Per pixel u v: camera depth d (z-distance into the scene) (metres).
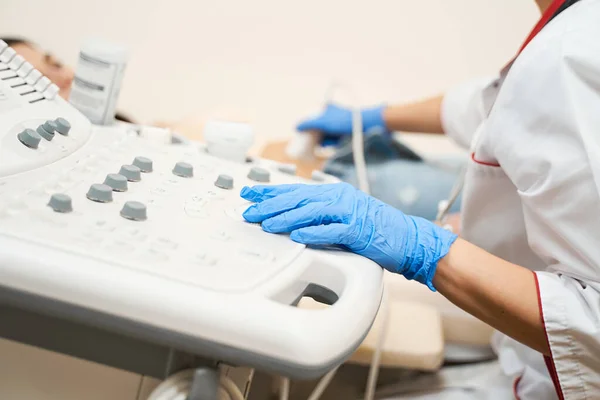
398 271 0.68
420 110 1.44
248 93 1.56
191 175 0.69
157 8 1.46
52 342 0.50
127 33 1.47
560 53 0.72
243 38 1.52
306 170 1.40
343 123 1.49
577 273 0.72
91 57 0.79
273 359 0.44
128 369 0.49
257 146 1.51
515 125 0.76
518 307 0.70
